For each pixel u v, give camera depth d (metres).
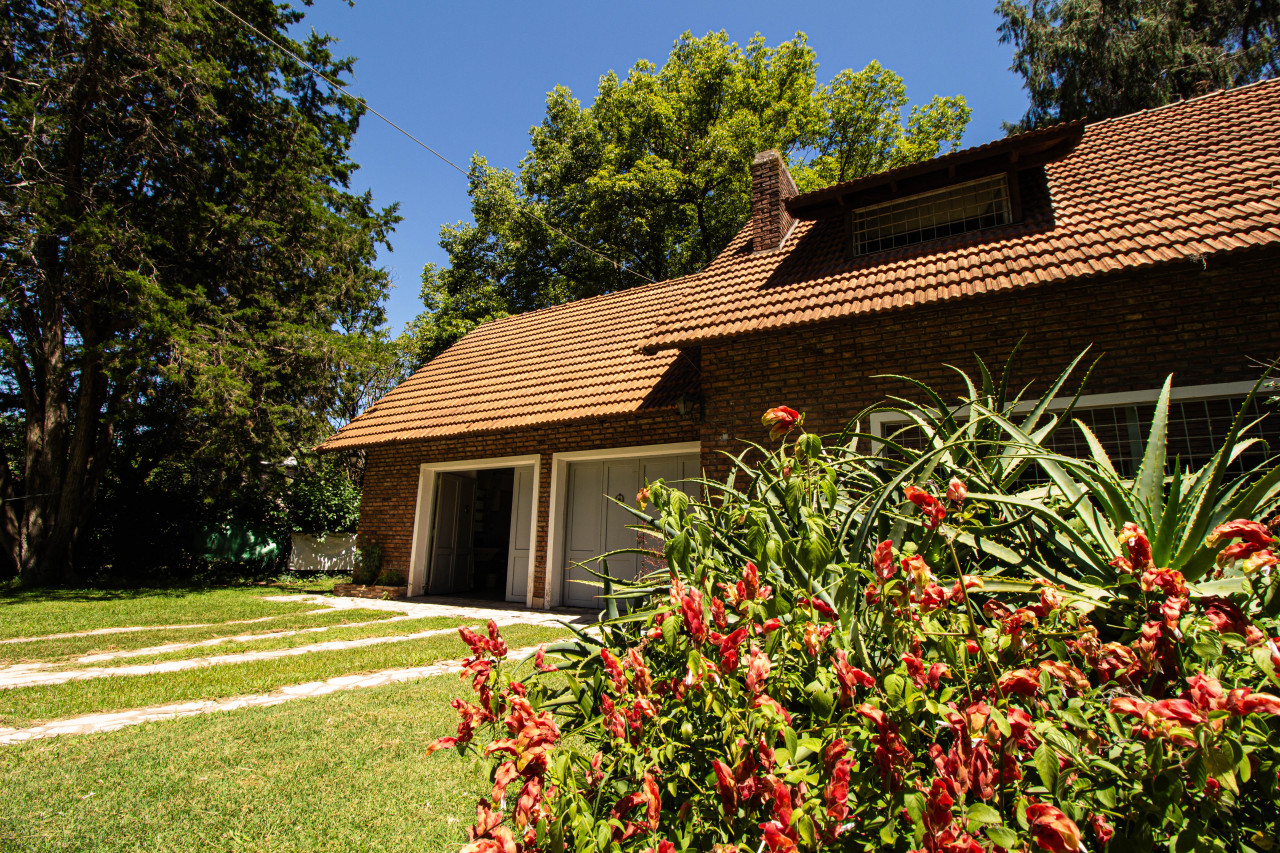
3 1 14.22
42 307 15.54
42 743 4.10
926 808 1.09
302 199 17.16
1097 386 6.76
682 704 1.53
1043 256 7.21
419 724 4.45
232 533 19.56
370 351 17.14
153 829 2.97
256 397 15.28
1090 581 1.78
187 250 16.05
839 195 9.28
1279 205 6.48
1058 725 1.25
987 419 2.39
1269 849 1.11
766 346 8.58
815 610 1.56
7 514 16.17
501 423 11.59
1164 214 7.14
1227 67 23.70
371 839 2.87
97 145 15.29
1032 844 1.08
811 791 1.23
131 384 14.38
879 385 7.80
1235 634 1.31
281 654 7.16
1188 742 1.03
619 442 11.27
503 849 1.29
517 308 30.56
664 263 29.25
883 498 1.76
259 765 3.72
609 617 2.19
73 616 10.30
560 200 29.66
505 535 17.09
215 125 16.11
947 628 1.41
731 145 25.19
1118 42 24.17
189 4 15.09
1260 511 1.97
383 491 14.15
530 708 1.58
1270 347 6.16
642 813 1.51
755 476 2.27
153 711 4.92
